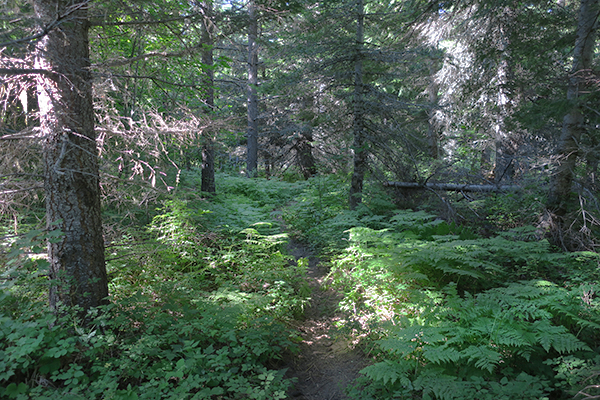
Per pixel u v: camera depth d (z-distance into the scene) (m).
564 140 6.31
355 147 9.97
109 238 5.12
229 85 16.31
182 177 10.23
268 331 4.27
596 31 5.82
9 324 2.88
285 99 16.92
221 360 3.38
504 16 8.35
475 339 3.66
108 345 3.25
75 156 3.59
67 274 3.61
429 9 7.82
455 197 10.22
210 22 4.14
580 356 3.41
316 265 7.80
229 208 9.45
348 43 9.38
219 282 5.77
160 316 3.88
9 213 4.05
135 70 5.06
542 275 5.38
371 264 5.36
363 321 4.84
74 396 2.65
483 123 11.88
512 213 7.93
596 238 6.00
